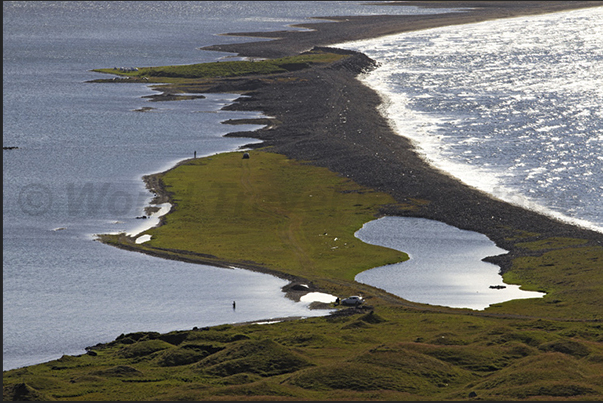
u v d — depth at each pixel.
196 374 88.75
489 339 99.75
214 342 101.31
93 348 106.44
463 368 90.19
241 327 110.81
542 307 116.38
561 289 124.31
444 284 130.62
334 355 94.50
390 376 85.56
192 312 120.31
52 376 91.00
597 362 89.12
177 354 96.31
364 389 82.75
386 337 102.25
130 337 108.00
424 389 83.25
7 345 108.94
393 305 120.44
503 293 125.56
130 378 88.50
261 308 121.38
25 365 101.38
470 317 112.69
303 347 98.69
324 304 122.56
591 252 140.88
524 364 87.88
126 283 133.75
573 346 93.62
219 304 123.56
